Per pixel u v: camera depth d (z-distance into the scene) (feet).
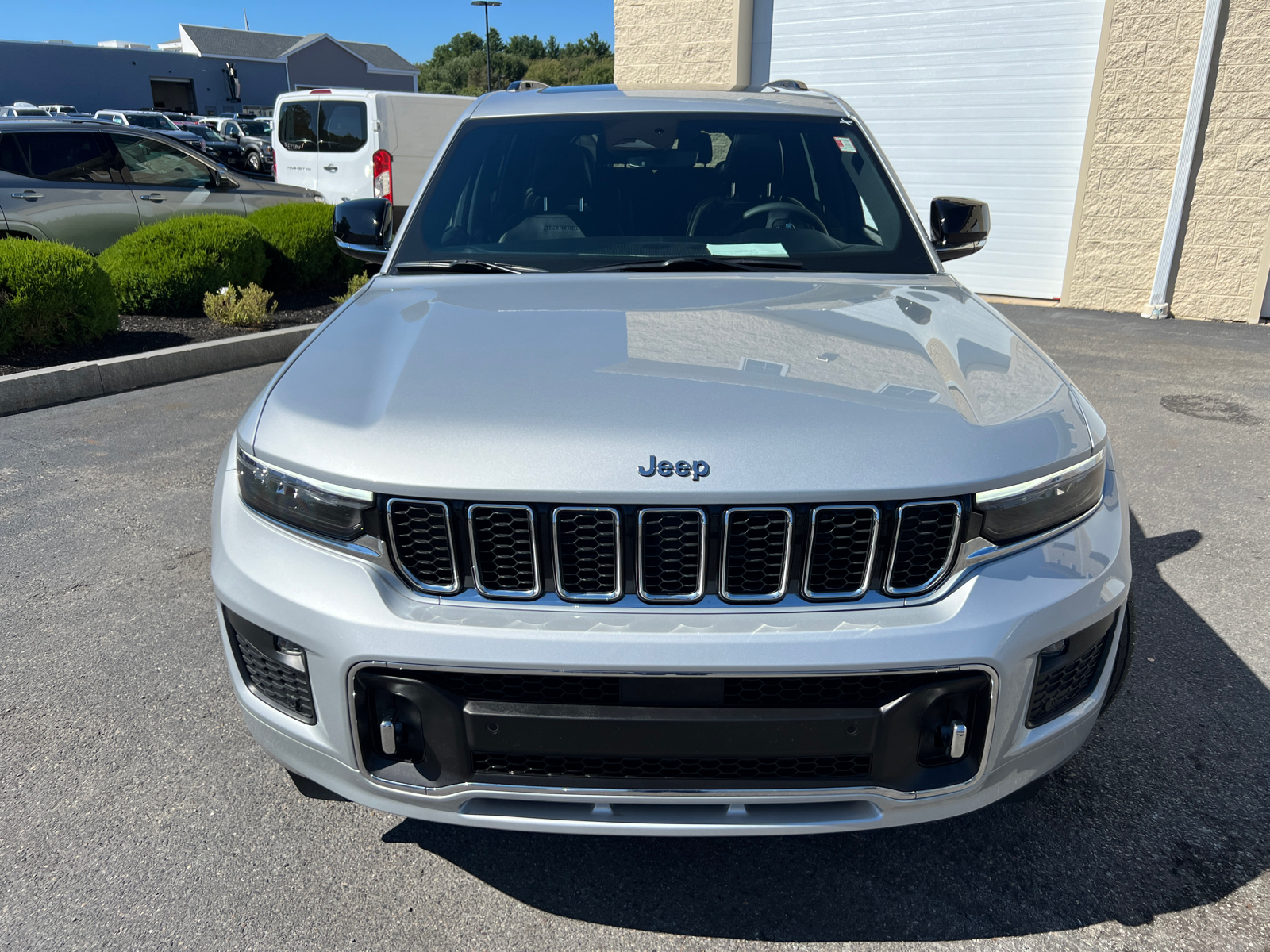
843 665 5.17
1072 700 6.10
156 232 26.55
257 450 5.94
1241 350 24.77
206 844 7.14
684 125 10.03
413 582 5.51
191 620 10.56
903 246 9.21
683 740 5.30
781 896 6.60
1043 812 7.41
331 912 6.48
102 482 14.85
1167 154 29.04
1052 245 32.14
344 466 5.52
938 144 33.42
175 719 8.73
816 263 8.92
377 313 7.54
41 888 6.67
